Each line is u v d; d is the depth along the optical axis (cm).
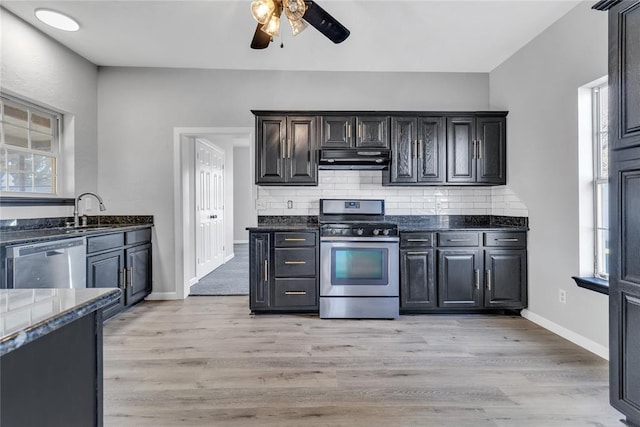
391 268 327
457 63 371
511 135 353
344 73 391
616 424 171
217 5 267
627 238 167
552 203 296
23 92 289
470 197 393
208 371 223
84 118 362
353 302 327
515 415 178
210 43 328
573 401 191
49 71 315
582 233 266
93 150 376
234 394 197
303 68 384
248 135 392
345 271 328
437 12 274
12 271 212
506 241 331
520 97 338
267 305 333
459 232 333
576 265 270
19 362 68
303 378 215
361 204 384
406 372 223
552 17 282
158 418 175
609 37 175
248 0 260
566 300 280
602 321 246
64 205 339
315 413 180
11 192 293
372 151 347
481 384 208
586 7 258
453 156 357
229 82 388
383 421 173
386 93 392
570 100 275
